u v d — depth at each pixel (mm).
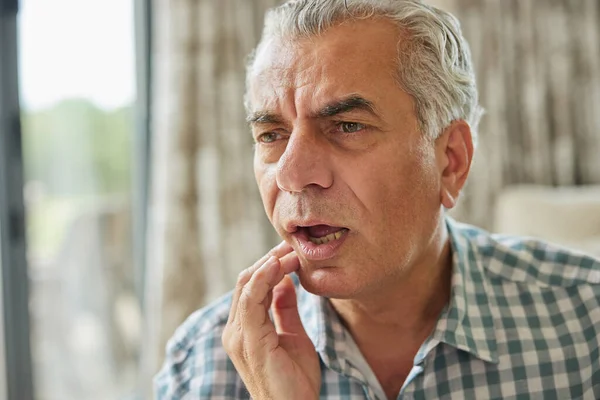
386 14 823
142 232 2627
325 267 826
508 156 2648
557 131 2688
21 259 2279
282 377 872
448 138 889
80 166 2453
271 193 855
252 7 2418
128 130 2568
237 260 2422
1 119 2189
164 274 2354
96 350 2559
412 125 822
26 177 2299
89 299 2529
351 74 792
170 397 989
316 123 814
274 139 867
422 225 848
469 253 985
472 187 2592
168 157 2336
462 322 904
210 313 1037
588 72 2701
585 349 927
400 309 915
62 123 2381
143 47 2508
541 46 2650
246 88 1023
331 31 807
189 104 2346
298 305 1021
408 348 938
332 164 798
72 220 2455
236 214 2420
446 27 869
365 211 800
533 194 2344
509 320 942
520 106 2680
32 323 2361
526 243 1039
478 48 2566
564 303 962
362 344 946
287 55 822
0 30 2162
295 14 828
